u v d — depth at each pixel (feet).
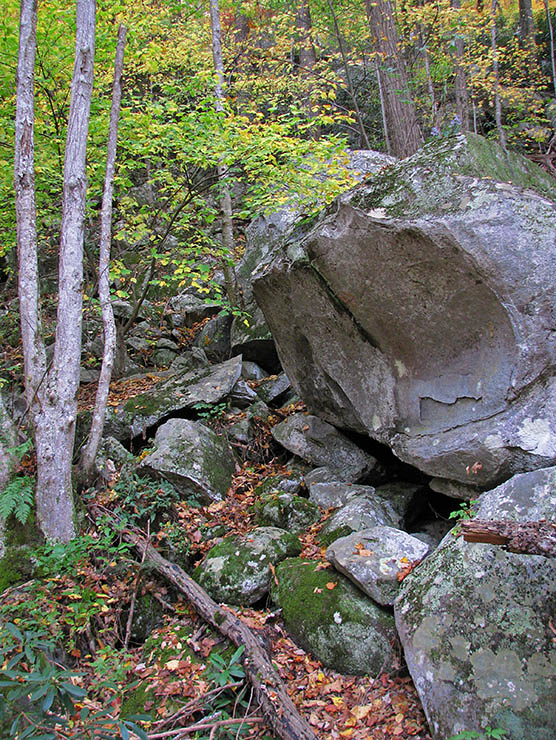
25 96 13.47
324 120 20.10
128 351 25.35
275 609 11.59
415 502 14.69
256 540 12.94
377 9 29.78
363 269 13.02
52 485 12.81
